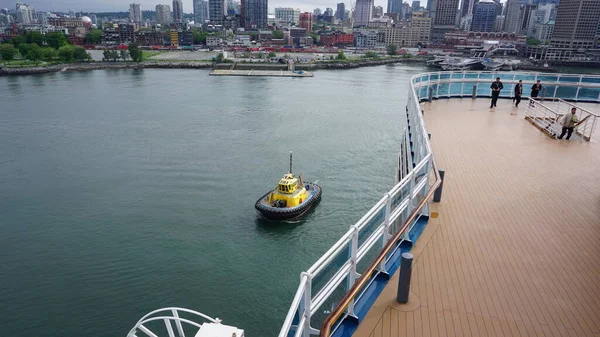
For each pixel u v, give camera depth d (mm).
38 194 38062
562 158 13383
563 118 15500
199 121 68188
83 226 31969
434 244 7953
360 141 56250
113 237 30281
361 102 87938
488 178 11578
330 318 4523
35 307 22516
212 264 26922
